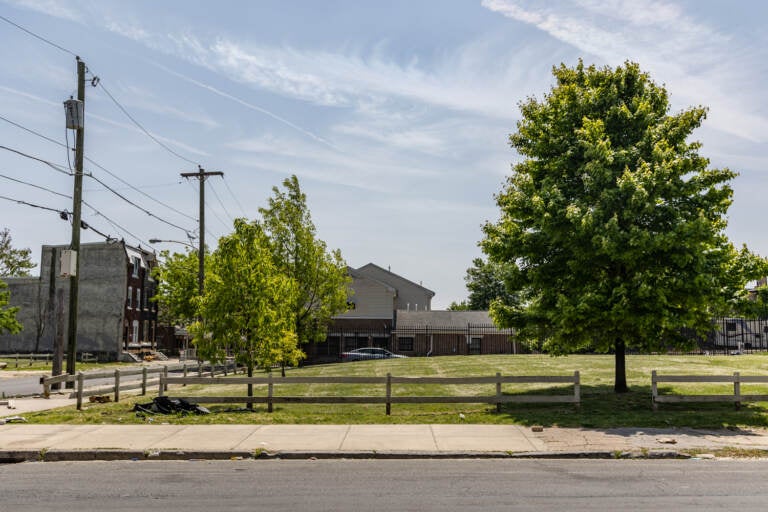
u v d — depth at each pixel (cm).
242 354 1875
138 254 6188
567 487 942
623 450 1216
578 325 1750
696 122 1847
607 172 1739
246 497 887
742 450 1223
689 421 1514
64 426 1504
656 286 1698
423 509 815
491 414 1634
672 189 1714
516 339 2059
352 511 808
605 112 1897
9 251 7956
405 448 1245
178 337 7738
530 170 1984
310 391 2345
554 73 2055
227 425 1509
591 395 1938
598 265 1845
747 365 2952
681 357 3616
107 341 5619
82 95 2575
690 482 973
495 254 1986
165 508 827
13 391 2598
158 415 1636
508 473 1052
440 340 5556
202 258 3822
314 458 1202
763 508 815
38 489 946
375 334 5603
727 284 1817
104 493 916
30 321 5728
